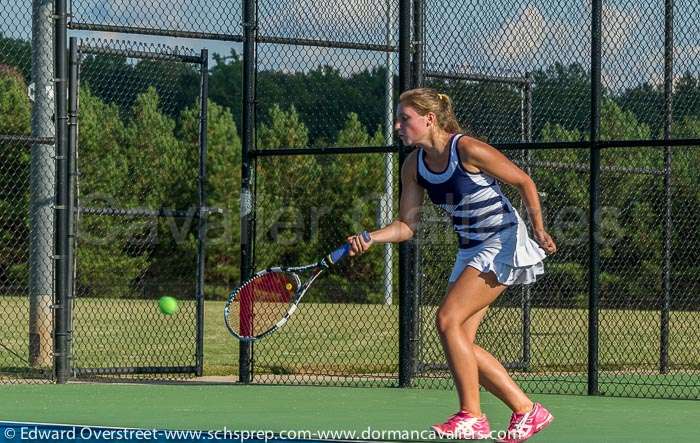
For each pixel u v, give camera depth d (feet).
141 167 91.81
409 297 53.93
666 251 61.67
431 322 58.54
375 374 60.59
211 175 171.42
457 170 33.35
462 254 34.40
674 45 59.88
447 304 33.76
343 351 76.13
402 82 53.72
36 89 60.08
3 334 85.56
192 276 136.56
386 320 101.76
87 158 105.70
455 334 33.58
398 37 53.93
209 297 167.22
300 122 146.00
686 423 40.42
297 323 98.02
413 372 54.08
